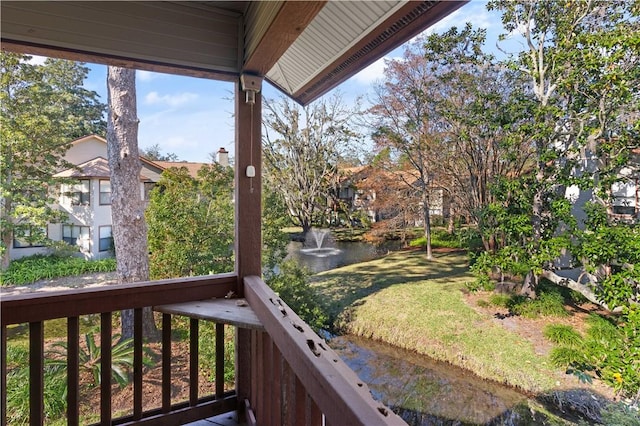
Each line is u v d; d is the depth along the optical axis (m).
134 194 4.14
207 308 1.65
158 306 1.68
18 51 1.56
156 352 3.54
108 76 4.05
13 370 2.88
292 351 0.98
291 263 4.45
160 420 1.64
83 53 1.61
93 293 1.52
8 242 4.66
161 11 1.75
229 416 1.77
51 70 4.62
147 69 1.80
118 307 1.58
